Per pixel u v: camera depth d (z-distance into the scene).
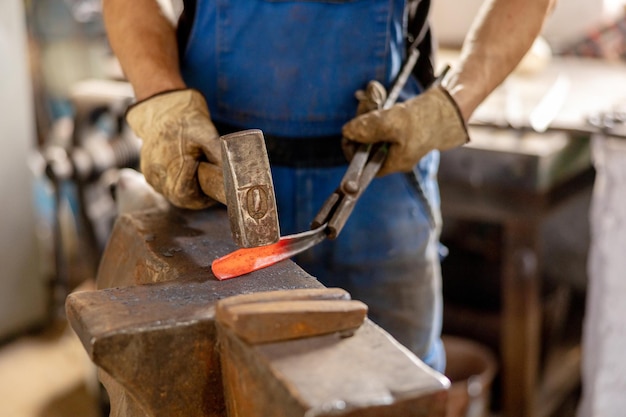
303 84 1.21
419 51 1.32
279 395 0.67
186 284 0.87
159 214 1.10
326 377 0.68
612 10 2.63
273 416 0.69
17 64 2.49
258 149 0.85
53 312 2.80
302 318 0.73
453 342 2.21
